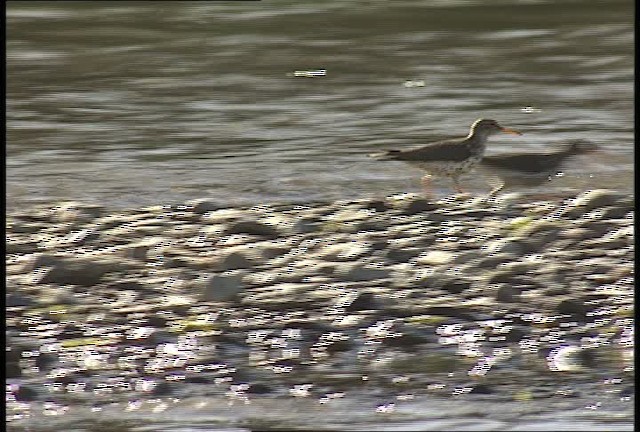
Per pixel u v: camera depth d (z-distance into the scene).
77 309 26.80
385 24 66.56
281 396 22.50
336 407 22.03
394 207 35.16
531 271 28.58
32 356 24.30
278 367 23.67
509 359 23.78
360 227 32.97
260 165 40.34
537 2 71.69
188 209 35.38
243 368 23.62
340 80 54.03
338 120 46.94
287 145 43.19
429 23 66.69
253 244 31.59
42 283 28.50
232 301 27.09
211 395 22.58
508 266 28.88
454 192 37.50
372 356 24.06
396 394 22.48
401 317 25.91
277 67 56.84
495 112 47.84
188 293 27.75
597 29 64.19
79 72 56.16
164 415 21.84
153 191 37.34
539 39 62.16
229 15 69.62
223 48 61.22
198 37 63.88
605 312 25.91
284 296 27.28
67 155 41.78
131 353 24.39
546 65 56.34
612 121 45.97
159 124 46.53
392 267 29.27
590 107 48.34
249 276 28.69
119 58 59.22
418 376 23.17
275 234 32.50
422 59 58.03
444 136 44.31
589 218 33.56
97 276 28.66
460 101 49.72
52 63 58.16
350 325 25.52
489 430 21.08
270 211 35.19
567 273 28.42
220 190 37.50
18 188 37.62
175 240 32.12
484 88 52.00
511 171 38.03
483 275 28.36
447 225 33.22
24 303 27.11
